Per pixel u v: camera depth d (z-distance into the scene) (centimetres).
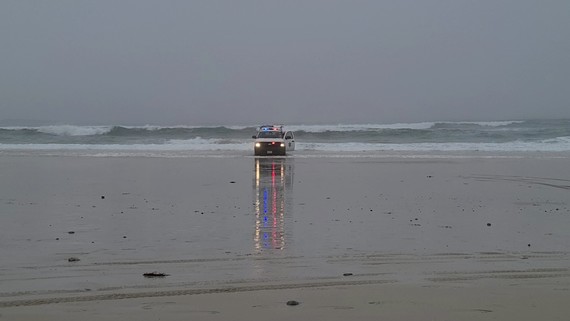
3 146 4453
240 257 867
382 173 2316
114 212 1320
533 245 963
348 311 592
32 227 1124
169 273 765
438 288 686
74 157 3256
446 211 1348
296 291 674
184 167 2600
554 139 4959
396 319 566
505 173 2323
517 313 585
